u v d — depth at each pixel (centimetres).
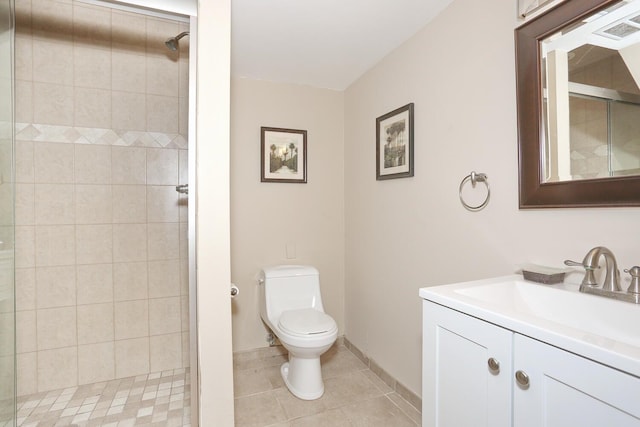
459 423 95
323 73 243
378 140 222
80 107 203
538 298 111
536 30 120
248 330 248
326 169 271
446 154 166
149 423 169
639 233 94
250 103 248
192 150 142
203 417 135
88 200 206
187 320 227
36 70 194
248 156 247
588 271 101
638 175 93
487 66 142
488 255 143
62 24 198
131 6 137
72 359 203
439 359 103
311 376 194
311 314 211
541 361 73
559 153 114
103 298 209
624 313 88
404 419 174
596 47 103
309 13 170
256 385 208
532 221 125
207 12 137
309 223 265
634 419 58
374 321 229
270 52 212
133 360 216
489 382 85
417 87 186
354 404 187
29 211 194
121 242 213
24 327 194
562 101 113
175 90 221
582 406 66
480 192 147
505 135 135
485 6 143
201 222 136
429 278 177
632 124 95
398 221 203
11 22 144
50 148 198
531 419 75
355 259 257
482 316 86
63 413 177
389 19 175
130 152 214
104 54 206
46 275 198
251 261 249
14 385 149
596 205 102
